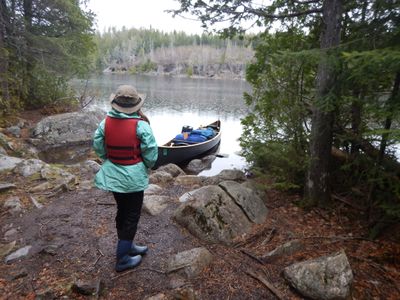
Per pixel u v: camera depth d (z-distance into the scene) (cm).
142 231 358
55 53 1190
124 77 5812
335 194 452
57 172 539
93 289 255
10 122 1045
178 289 258
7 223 375
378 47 310
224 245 331
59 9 1174
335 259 272
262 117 582
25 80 1193
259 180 547
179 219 373
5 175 523
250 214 382
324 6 384
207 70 8450
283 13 476
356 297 257
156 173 589
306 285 256
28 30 1166
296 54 315
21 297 252
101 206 424
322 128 407
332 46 343
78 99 1500
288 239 346
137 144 258
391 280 278
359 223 388
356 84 358
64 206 422
